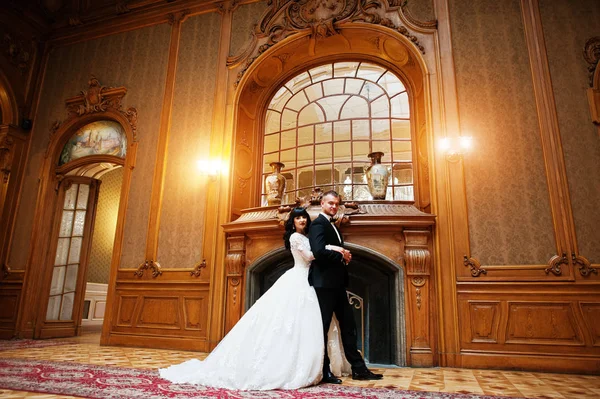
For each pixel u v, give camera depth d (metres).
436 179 4.61
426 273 4.23
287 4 5.89
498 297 4.11
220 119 5.74
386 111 5.66
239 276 4.89
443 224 4.44
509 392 2.76
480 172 4.51
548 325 3.91
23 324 6.04
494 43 4.88
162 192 5.74
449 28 5.07
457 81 4.88
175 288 5.28
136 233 5.73
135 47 6.67
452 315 4.16
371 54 5.82
